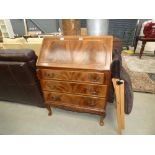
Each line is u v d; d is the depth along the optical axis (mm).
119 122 1514
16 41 2473
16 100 2098
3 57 1433
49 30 6758
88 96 1526
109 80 1358
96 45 1348
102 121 1696
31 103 2041
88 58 1339
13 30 6762
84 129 1697
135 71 3152
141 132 1609
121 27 5258
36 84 1670
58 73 1452
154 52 4469
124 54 4500
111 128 1689
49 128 1741
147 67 3387
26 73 1518
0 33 6207
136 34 4996
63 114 1967
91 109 1618
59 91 1615
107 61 1286
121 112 1461
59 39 1451
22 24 6707
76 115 1935
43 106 2014
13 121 1888
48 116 1946
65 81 1495
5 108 2154
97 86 1408
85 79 1398
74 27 2678
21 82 1665
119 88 1326
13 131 1721
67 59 1392
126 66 3354
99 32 2082
